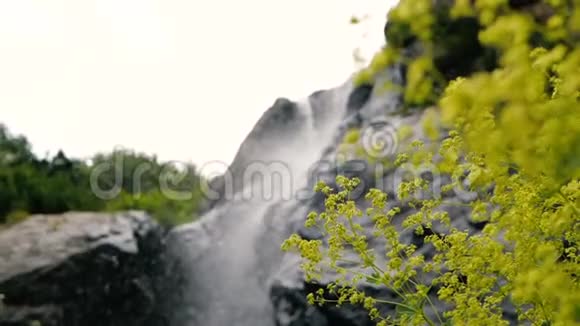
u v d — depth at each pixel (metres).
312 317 7.43
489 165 1.89
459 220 6.21
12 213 9.14
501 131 1.37
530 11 5.60
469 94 1.33
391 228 2.67
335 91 13.43
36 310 7.52
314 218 2.75
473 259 2.38
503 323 2.47
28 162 10.98
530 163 1.36
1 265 7.80
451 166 2.19
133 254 8.82
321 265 6.93
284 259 8.98
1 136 10.95
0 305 7.39
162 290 9.81
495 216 2.31
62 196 9.97
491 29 1.43
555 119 1.31
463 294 2.51
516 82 1.30
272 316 9.73
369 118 9.13
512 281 2.32
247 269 10.44
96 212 9.90
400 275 2.60
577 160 1.32
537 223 2.13
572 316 1.58
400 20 1.55
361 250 2.65
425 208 2.77
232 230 11.34
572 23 1.43
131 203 10.98
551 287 1.63
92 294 8.23
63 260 8.03
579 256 2.23
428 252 6.36
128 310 8.81
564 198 1.93
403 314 2.71
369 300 2.72
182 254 10.87
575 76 1.44
